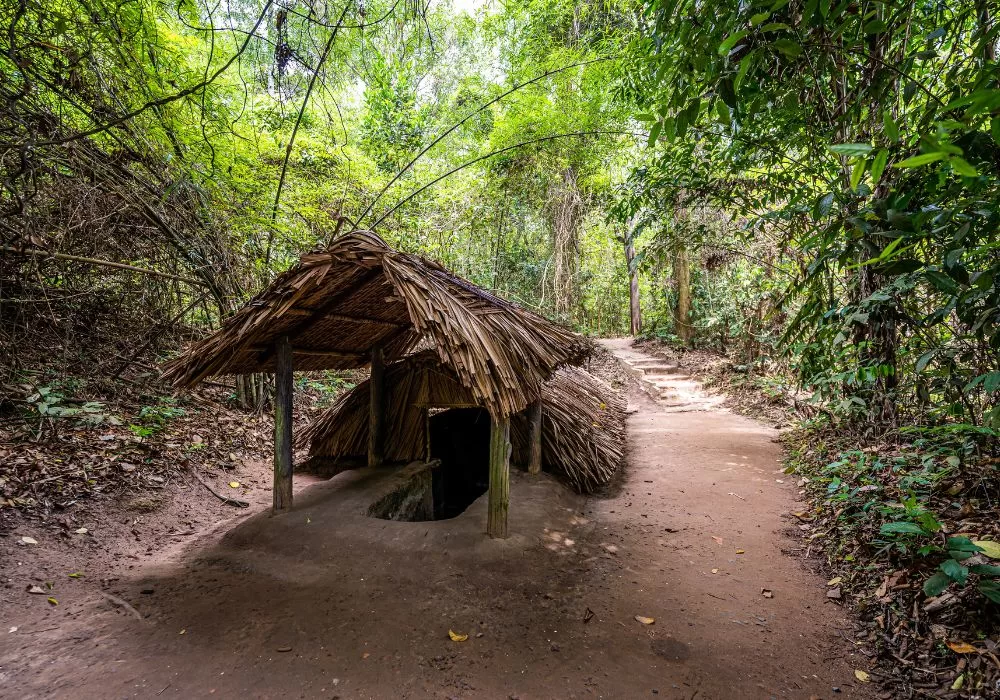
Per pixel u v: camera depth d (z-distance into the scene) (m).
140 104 4.24
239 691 1.90
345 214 6.87
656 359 11.02
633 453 5.56
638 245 12.66
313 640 2.22
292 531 3.25
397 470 4.36
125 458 3.96
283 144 6.38
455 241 9.92
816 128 3.71
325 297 3.41
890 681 2.00
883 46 3.10
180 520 3.61
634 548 3.31
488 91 9.72
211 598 2.57
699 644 2.27
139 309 5.13
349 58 4.99
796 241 4.61
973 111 1.03
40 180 3.86
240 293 5.24
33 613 2.37
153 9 4.19
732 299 9.98
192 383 3.25
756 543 3.34
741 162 4.39
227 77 5.66
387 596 2.60
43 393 3.90
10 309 4.27
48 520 3.10
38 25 3.38
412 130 10.02
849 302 4.31
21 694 1.84
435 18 7.12
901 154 2.47
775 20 2.50
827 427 5.17
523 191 10.16
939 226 2.13
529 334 3.62
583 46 8.58
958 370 2.94
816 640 2.30
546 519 3.57
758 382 7.99
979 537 2.47
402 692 1.92
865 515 3.12
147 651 2.12
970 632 2.08
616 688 1.97
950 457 3.05
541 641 2.27
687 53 2.36
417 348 5.84
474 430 5.61
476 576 2.80
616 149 9.43
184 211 4.65
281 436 3.53
